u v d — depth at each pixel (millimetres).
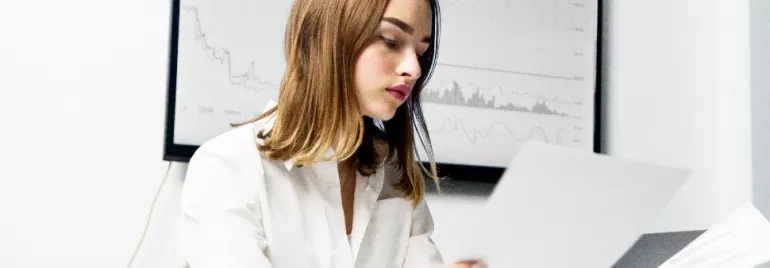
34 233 1107
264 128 852
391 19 756
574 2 1484
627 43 1527
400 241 940
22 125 1122
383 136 933
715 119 1545
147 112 1183
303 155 789
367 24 759
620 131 1495
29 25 1144
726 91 1530
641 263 1157
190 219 737
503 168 1368
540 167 605
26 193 1111
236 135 819
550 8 1464
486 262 671
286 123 807
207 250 698
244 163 784
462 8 1389
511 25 1426
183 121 1172
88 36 1167
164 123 1166
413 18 763
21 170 1113
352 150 795
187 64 1185
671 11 1562
